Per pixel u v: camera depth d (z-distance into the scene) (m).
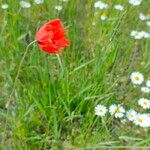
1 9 1.50
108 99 1.25
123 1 1.58
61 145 1.18
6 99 1.28
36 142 1.17
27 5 1.49
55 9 1.52
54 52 1.00
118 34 1.50
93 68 1.32
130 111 1.23
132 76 1.31
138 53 1.52
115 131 1.24
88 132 1.20
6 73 1.32
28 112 1.17
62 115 1.21
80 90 1.25
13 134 1.15
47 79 1.25
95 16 1.54
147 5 1.68
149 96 1.34
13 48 1.36
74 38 1.45
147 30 1.60
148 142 1.20
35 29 1.49
